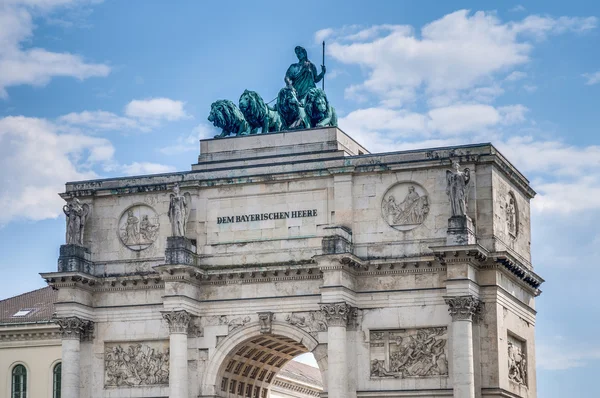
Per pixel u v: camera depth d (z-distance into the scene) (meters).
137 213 84.31
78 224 83.56
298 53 86.69
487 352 75.31
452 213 75.44
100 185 85.00
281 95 84.62
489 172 77.00
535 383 82.88
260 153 83.12
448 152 77.81
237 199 82.31
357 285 78.25
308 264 78.81
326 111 84.06
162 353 81.88
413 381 76.00
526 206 84.62
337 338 76.38
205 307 81.19
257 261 81.06
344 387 76.12
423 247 77.38
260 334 79.81
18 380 98.12
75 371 81.75
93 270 84.00
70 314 81.69
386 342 77.06
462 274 74.31
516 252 81.12
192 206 83.00
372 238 78.62
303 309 79.06
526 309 82.31
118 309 82.81
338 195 79.62
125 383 82.19
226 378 82.06
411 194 78.38
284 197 81.25
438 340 76.12
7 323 98.44
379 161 79.19
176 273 79.69
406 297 77.00
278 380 117.62
